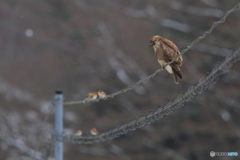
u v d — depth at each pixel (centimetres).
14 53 4809
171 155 3114
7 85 4034
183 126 3306
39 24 5166
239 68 3797
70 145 3092
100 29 4975
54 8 5319
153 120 712
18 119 3381
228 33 4388
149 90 3803
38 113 3566
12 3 5388
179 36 4609
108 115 3534
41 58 4688
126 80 3994
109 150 3086
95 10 5297
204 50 4219
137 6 5266
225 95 3578
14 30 5072
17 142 3050
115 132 843
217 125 3341
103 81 4062
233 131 3294
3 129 3170
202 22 4656
